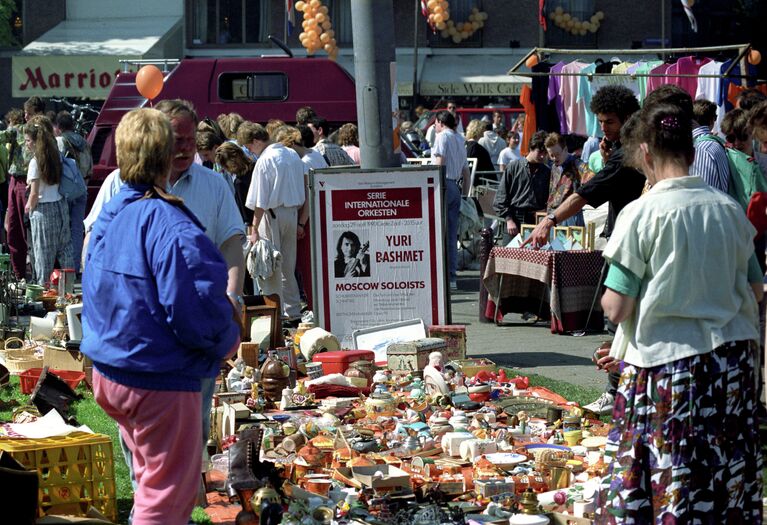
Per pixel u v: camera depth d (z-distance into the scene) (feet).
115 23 136.67
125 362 16.33
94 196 68.95
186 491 16.79
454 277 57.21
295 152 44.93
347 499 21.52
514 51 139.64
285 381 30.99
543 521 20.16
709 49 51.34
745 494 17.08
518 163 52.95
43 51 130.62
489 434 26.55
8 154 55.36
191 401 16.72
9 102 141.69
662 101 20.02
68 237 52.13
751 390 17.16
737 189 26.86
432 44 139.54
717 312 16.71
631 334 17.10
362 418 28.78
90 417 29.17
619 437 17.11
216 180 21.81
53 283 48.47
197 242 16.22
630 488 16.88
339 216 37.52
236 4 138.21
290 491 21.27
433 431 26.58
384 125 38.88
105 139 70.44
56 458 20.48
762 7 127.65
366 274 37.50
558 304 43.65
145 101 71.20
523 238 48.47
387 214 37.40
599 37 139.54
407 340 36.76
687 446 16.53
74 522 18.21
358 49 38.83
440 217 37.42
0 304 42.80
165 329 16.38
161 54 132.67
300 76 72.79
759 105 26.25
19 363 34.96
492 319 46.88
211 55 138.21
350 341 37.32
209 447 25.34
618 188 27.20
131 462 18.67
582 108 58.65
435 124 90.33
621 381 17.17
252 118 72.54
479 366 34.32
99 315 16.63
